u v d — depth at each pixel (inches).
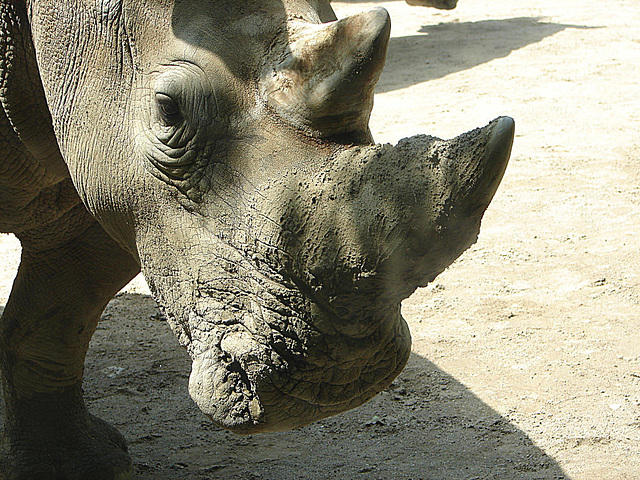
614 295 275.1
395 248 100.6
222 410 117.5
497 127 97.2
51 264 178.7
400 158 101.5
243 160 111.3
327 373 113.0
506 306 269.9
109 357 246.7
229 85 112.5
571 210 345.7
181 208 118.6
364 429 208.4
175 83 114.8
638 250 307.4
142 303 283.4
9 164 156.3
